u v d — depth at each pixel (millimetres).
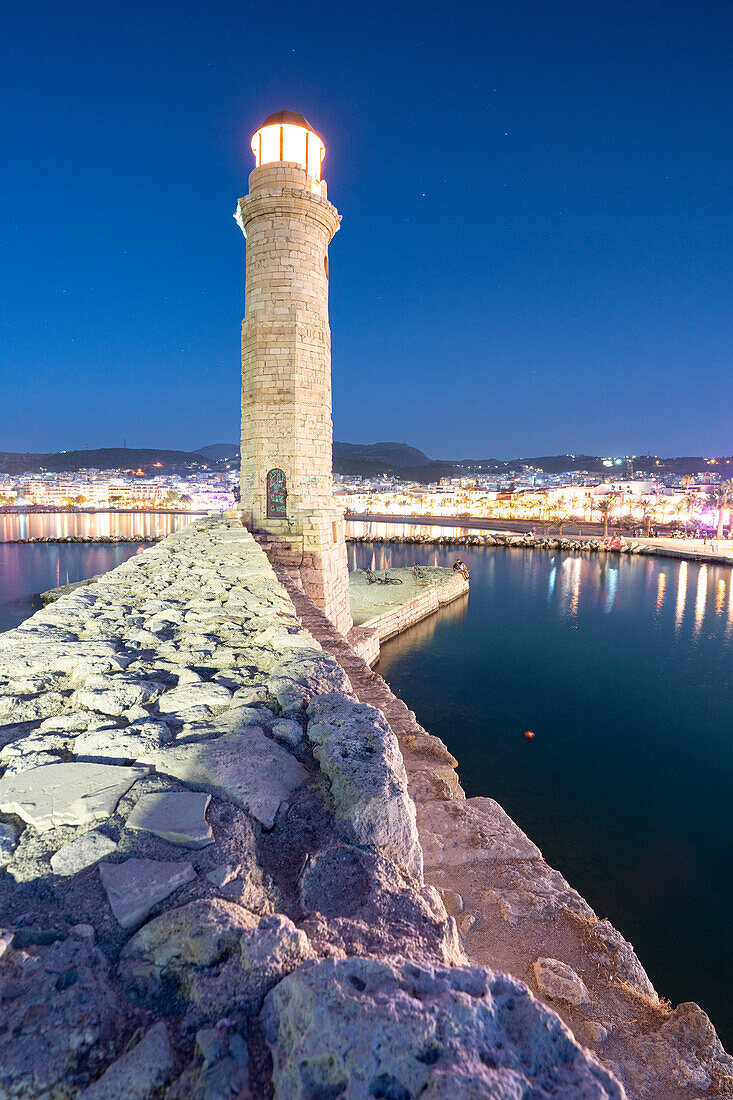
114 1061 1541
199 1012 1660
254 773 3188
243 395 24281
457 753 26109
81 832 2611
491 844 4938
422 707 31406
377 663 36875
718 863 18156
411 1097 1346
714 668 38812
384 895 2260
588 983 3529
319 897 2273
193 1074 1479
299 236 22734
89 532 149500
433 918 2188
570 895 4328
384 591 53188
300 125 24156
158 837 2564
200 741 3586
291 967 1797
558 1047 1564
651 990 3539
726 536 118000
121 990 1788
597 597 62188
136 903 2143
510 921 4035
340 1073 1387
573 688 34594
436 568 67688
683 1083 2846
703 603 58906
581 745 26984
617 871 17781
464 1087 1308
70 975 1797
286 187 22578
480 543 121562
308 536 22797
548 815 21000
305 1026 1505
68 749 3533
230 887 2258
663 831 19953
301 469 23219
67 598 8492
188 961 1856
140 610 7773
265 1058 1548
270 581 10258
